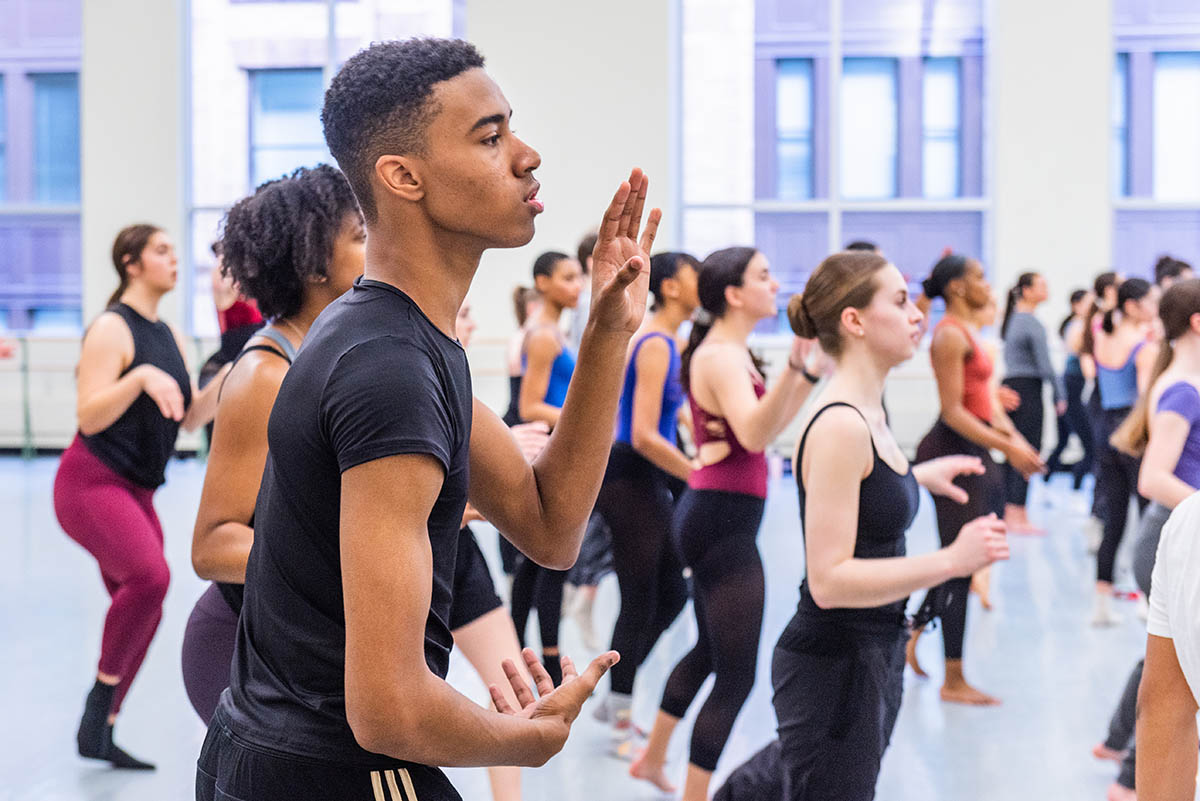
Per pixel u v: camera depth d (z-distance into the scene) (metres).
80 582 5.95
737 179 10.66
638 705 4.10
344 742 1.20
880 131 10.52
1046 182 10.06
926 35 10.38
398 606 1.09
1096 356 6.36
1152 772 1.44
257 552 1.28
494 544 6.89
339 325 1.18
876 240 10.57
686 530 3.00
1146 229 10.32
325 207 1.92
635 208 1.43
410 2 10.88
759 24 10.54
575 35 10.38
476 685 4.13
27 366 10.82
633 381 3.62
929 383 10.09
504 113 1.21
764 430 2.86
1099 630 5.05
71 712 3.95
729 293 3.12
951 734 3.78
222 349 3.41
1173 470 3.18
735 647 2.86
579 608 4.75
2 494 8.80
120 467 3.28
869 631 2.17
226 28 10.96
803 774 2.20
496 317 10.45
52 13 11.12
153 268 3.36
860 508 2.17
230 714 1.28
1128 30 10.21
